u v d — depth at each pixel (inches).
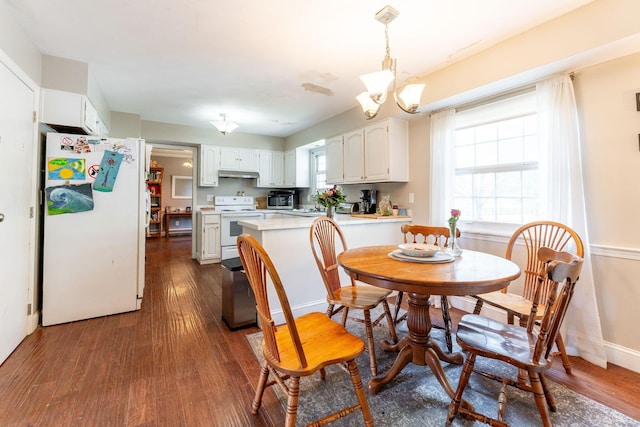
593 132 78.1
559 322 47.8
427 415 57.0
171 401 60.2
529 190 96.2
